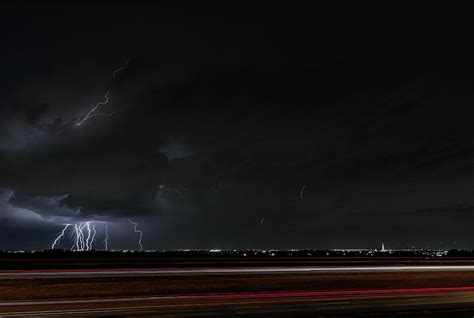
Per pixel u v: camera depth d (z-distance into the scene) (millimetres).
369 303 22844
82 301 24203
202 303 22828
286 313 19656
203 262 72125
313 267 56969
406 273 46281
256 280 37438
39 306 22094
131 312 19891
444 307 21719
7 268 54719
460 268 56469
